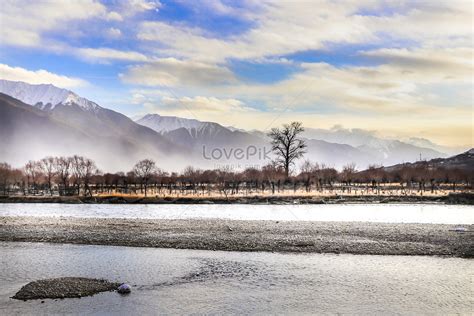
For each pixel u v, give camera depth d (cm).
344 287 3528
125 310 3011
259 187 16288
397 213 9381
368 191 14788
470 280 3716
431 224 6575
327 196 12900
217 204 12131
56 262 4291
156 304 3134
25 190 17350
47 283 3512
